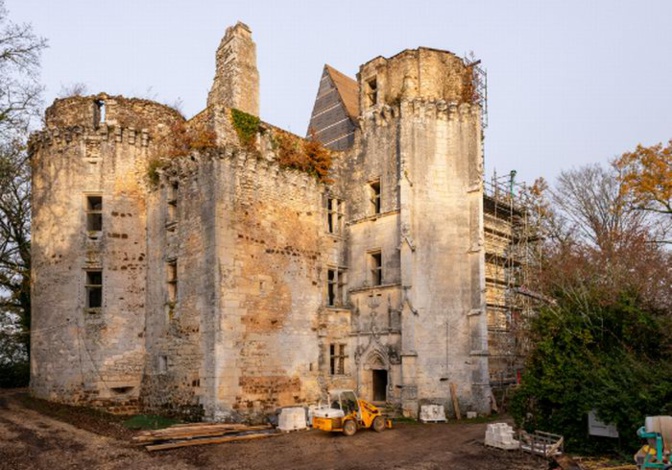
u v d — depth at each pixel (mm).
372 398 25156
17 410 21281
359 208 27250
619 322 17359
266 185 23438
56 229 24094
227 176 21844
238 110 23844
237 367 20891
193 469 14445
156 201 24297
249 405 21062
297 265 24312
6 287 31562
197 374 20891
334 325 25672
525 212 32438
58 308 23547
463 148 26047
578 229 38094
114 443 16922
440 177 25547
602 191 37469
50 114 25656
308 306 24500
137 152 24938
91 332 22984
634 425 14953
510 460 15867
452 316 24594
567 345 17422
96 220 25109
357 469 14734
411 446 17797
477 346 24297
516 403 18797
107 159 24375
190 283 21906
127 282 23969
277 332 22781
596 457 16016
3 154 25000
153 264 24047
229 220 21609
